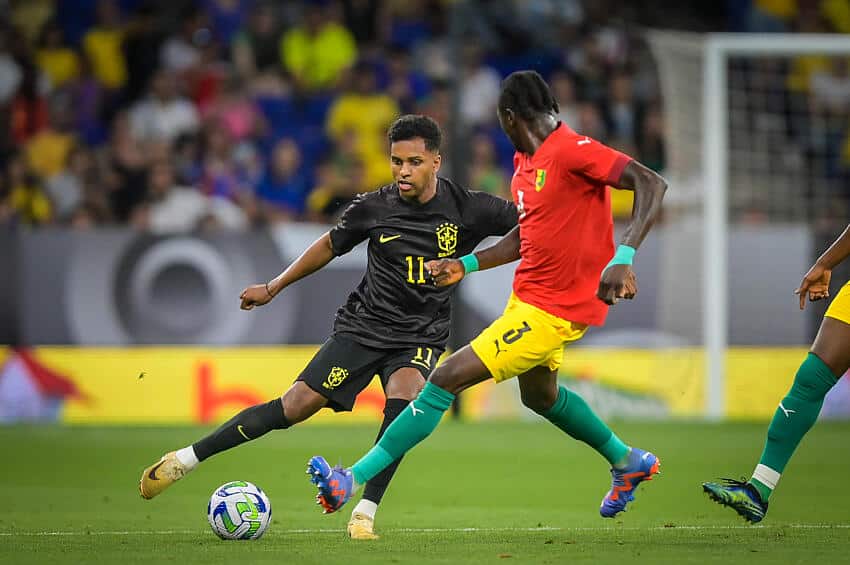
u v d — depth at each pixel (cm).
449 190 2200
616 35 6650
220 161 5966
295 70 6388
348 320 2191
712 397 4803
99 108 6219
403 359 2158
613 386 4844
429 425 2000
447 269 2039
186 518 2447
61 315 4688
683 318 4884
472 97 6312
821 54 4825
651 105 6394
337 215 5753
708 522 2392
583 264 1962
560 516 2506
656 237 4878
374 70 6425
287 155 5969
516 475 3266
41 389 4678
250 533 2059
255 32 6431
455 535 2144
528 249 1977
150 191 5778
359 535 2067
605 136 6334
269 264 4747
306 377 2155
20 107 6028
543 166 1944
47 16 6412
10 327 4675
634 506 2673
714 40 4794
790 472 3303
